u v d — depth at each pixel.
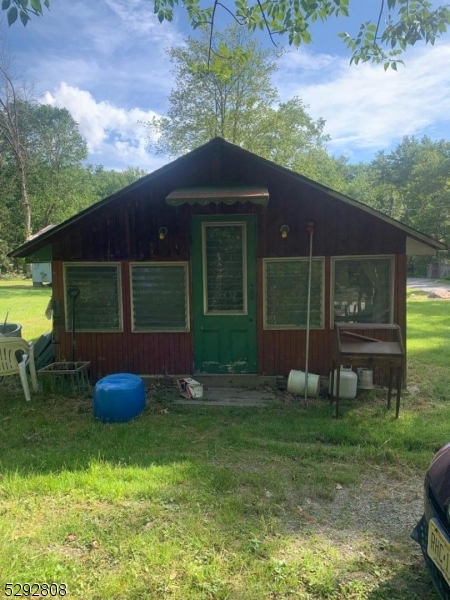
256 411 5.13
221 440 4.21
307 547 2.52
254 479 3.32
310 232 5.88
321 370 6.02
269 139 23.14
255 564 2.34
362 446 4.08
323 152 25.61
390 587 2.20
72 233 6.20
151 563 2.34
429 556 2.02
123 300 6.23
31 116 34.53
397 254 5.81
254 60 21.23
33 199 35.03
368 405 5.34
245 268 6.08
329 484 3.32
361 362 4.82
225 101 22.22
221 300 6.16
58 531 2.63
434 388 5.96
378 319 5.93
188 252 6.11
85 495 3.09
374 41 4.54
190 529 2.65
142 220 6.14
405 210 40.84
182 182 6.05
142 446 4.03
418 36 4.20
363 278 5.94
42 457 3.73
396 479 3.45
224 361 6.19
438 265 32.62
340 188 26.66
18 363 5.50
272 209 5.98
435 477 2.13
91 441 4.18
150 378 6.21
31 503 2.98
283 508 2.95
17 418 4.86
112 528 2.67
